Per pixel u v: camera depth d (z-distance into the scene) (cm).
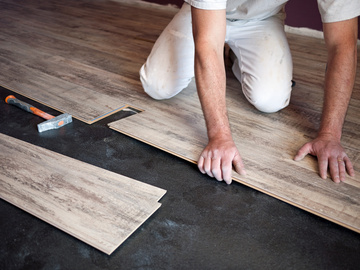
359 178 161
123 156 178
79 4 483
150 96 232
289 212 147
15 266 121
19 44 320
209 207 148
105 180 158
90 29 374
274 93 203
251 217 144
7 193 148
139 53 312
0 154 172
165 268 122
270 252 129
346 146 187
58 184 154
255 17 214
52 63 282
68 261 124
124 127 197
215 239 134
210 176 163
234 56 269
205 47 154
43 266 122
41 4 471
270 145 185
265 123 206
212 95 158
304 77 273
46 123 194
